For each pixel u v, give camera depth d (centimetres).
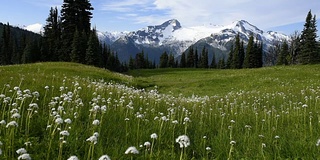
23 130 700
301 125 961
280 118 1155
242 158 682
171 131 851
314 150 684
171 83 4206
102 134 748
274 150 718
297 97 1916
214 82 3922
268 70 4819
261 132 902
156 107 1248
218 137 840
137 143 707
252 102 1867
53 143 647
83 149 655
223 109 1497
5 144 597
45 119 793
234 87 3525
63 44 7831
